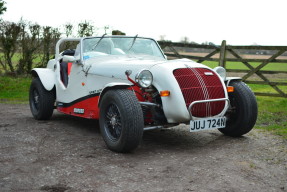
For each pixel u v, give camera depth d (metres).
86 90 4.94
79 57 5.07
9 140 4.55
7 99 8.66
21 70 11.67
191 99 4.00
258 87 10.38
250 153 4.02
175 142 4.57
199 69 4.30
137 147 4.26
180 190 2.95
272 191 2.96
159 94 4.16
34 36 11.47
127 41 5.42
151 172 3.37
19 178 3.19
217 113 4.19
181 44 9.41
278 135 4.91
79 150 4.11
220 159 3.78
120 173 3.34
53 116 6.47
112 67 4.57
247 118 4.54
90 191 2.92
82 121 5.97
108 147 4.15
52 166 3.52
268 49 8.12
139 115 3.84
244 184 3.09
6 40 11.23
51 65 6.16
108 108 4.18
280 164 3.64
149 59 4.95
